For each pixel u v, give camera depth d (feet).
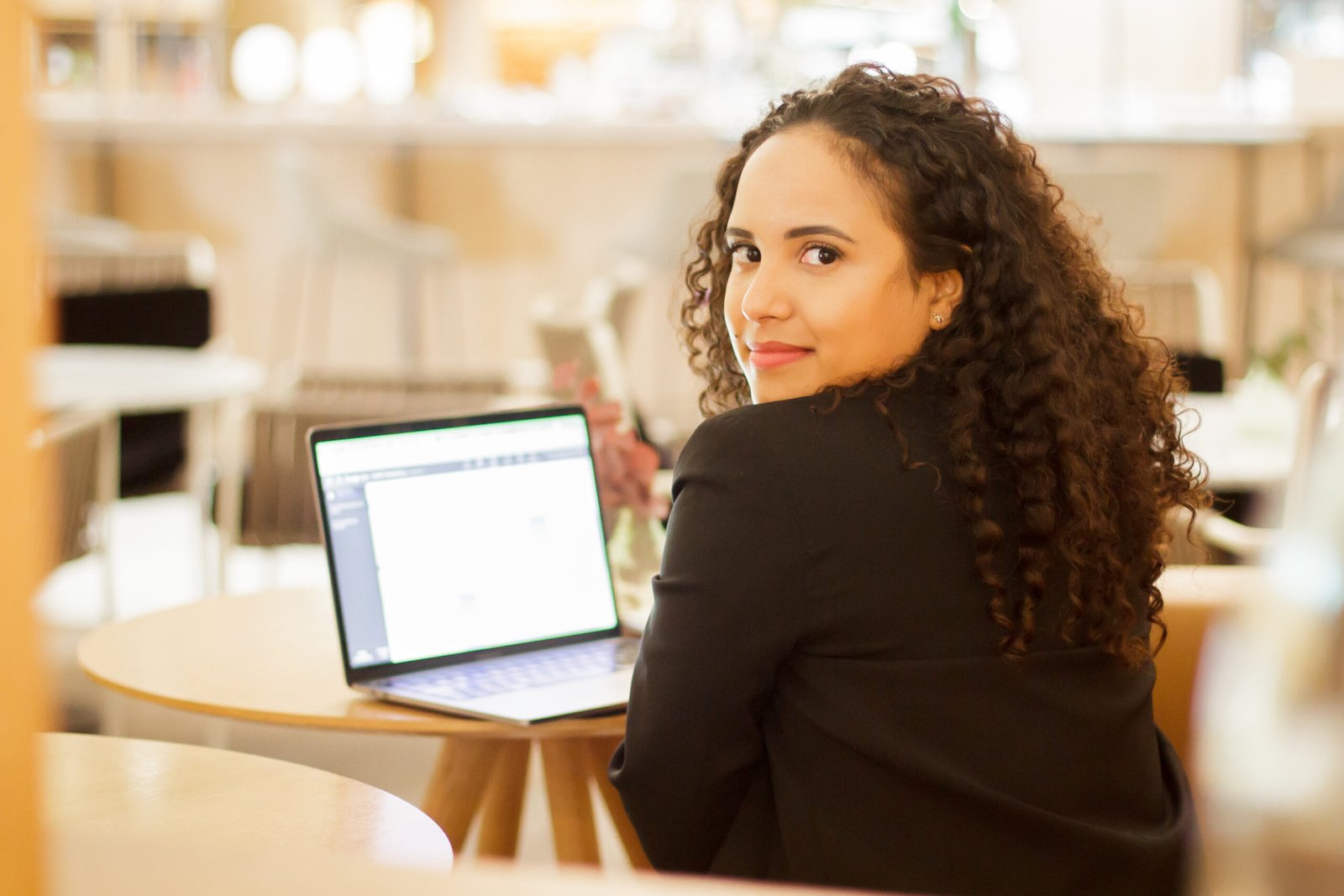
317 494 4.96
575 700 4.71
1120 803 3.97
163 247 16.71
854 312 4.10
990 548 3.80
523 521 5.34
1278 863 1.36
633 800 3.96
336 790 3.95
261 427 11.98
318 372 13.32
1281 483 9.02
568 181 19.66
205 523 12.48
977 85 21.21
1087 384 4.20
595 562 5.46
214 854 1.45
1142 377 4.52
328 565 4.93
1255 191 19.62
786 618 3.77
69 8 22.21
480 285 19.88
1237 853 1.40
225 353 17.28
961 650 3.80
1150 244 16.83
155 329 14.99
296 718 4.62
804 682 3.84
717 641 3.78
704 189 16.96
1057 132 18.30
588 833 6.00
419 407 12.32
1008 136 4.39
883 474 3.83
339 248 17.92
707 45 20.18
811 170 4.14
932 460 3.89
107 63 22.13
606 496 5.60
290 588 6.27
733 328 4.43
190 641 5.46
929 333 4.23
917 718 3.75
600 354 10.83
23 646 1.35
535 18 23.20
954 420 3.94
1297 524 1.46
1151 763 4.12
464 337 19.97
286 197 17.97
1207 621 5.79
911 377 4.06
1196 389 12.73
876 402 3.98
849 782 3.77
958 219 4.13
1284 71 22.58
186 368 12.37
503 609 5.23
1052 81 23.35
